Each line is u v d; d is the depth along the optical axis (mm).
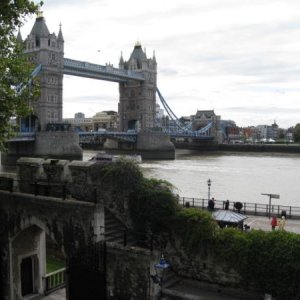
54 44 166375
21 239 24609
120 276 20297
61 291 25594
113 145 199875
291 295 18156
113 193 23828
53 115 166500
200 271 20703
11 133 26609
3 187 25609
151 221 22156
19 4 24609
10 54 26234
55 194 24344
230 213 25312
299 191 78562
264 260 18766
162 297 19516
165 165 133750
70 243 21641
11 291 24188
